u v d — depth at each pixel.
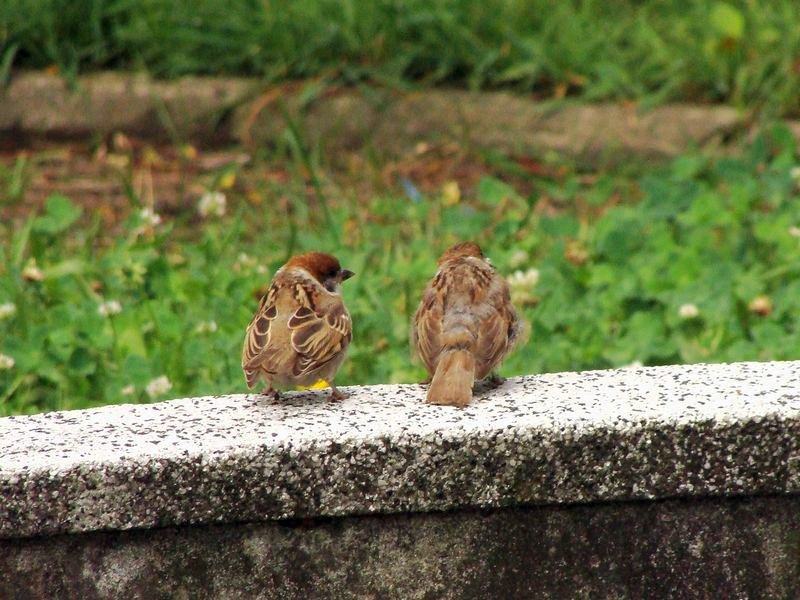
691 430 6.16
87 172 16.41
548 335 11.31
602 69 16.75
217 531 6.13
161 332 10.97
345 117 16.81
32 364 10.37
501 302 7.11
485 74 17.08
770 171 14.21
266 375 6.81
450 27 17.25
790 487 6.23
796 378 6.79
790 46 16.92
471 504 6.14
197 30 17.45
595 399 6.51
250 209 15.33
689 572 6.34
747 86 16.62
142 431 6.32
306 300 7.10
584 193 15.77
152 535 6.10
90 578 6.09
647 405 6.33
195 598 6.17
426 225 14.25
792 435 6.20
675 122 16.34
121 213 15.28
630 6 18.42
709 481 6.20
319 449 6.05
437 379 6.63
